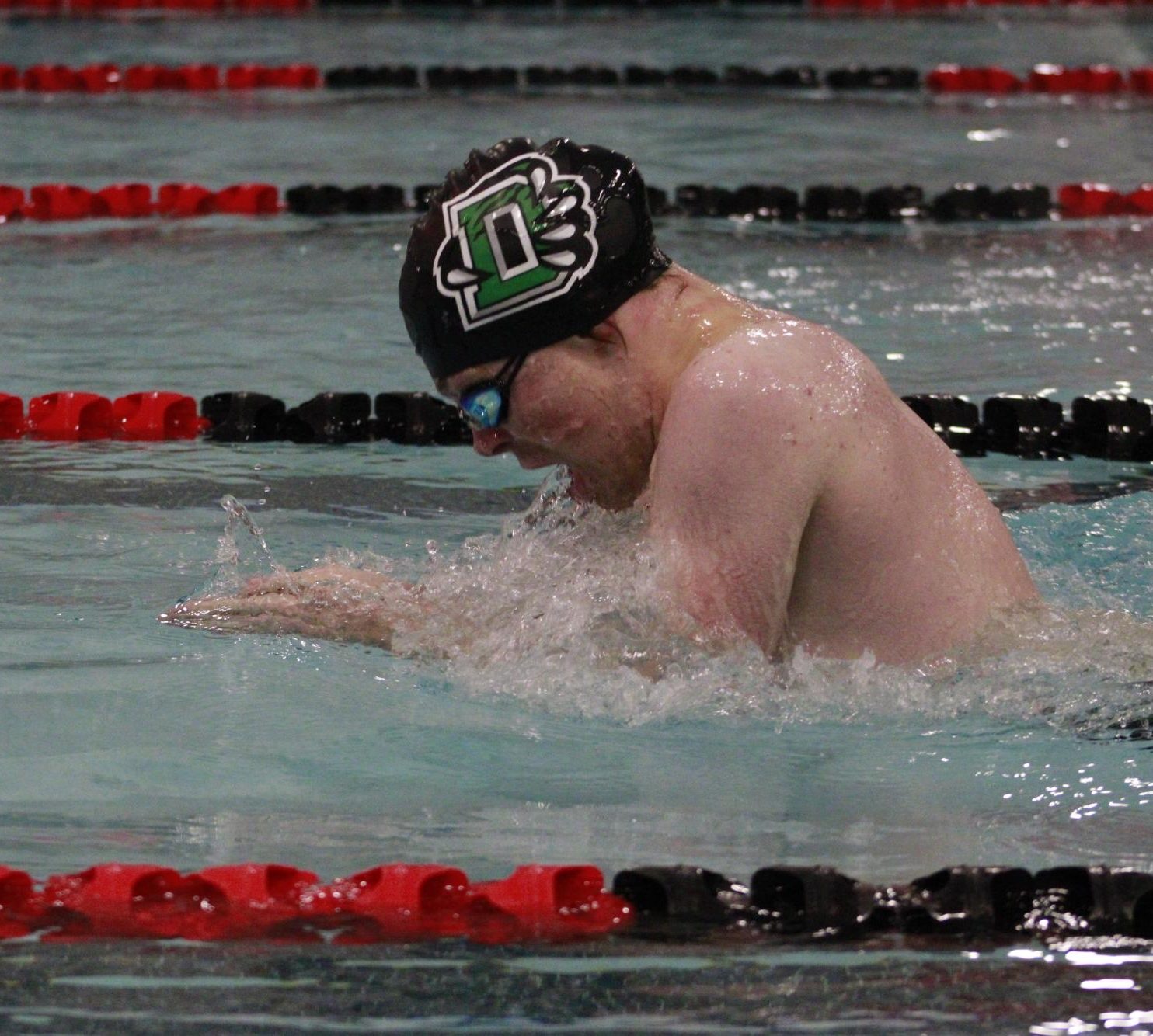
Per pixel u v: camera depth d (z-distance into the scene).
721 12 37.12
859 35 34.69
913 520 8.28
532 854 6.77
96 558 10.61
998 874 6.38
